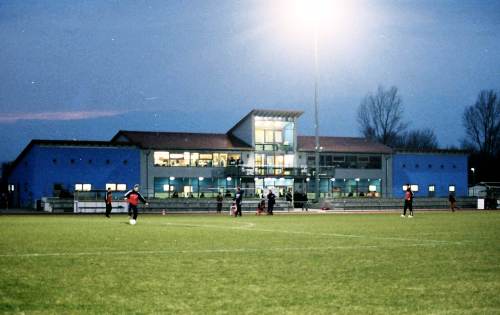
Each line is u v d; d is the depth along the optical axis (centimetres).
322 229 2684
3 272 1202
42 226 2988
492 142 10481
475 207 7206
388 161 8400
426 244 1833
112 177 7225
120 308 863
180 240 2005
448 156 8675
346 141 8612
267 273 1189
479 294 967
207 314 827
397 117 10631
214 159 7694
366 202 6612
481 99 10519
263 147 7900
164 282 1080
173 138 7744
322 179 8081
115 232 2464
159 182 7438
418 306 877
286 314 828
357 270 1230
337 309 859
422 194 8531
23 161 7581
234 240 2005
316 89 6381
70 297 941
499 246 1762
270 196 5153
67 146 7056
